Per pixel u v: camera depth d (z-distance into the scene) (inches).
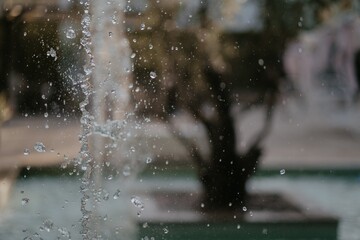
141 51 198.4
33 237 172.1
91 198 158.4
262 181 286.8
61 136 181.2
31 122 279.0
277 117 434.0
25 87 179.9
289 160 317.4
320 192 265.3
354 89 420.5
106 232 161.9
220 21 238.2
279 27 262.1
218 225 178.2
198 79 210.5
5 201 212.5
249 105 256.1
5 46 185.8
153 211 187.6
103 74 163.5
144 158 228.5
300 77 408.8
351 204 239.1
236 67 252.5
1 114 257.3
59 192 219.6
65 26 166.4
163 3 207.3
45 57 167.5
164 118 208.7
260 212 191.6
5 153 265.7
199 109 208.2
